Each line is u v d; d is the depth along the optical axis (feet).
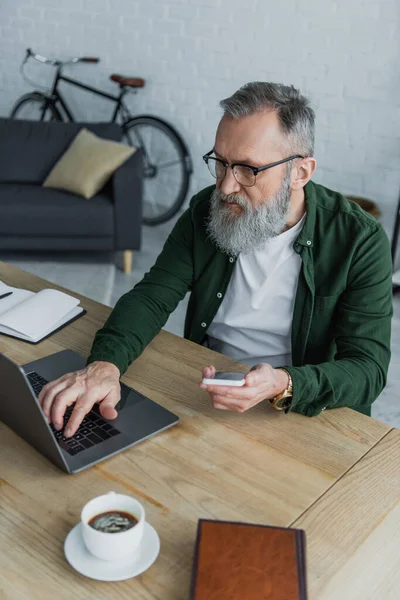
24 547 3.02
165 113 14.69
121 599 2.79
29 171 12.59
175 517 3.22
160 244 13.51
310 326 4.96
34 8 15.85
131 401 4.05
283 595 2.64
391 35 11.59
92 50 15.38
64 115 16.44
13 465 3.54
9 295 5.28
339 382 4.15
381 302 4.70
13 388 3.28
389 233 12.51
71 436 3.71
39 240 11.60
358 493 3.43
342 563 3.01
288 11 12.50
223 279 5.17
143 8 14.25
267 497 3.37
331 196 4.95
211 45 13.62
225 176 4.46
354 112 12.35
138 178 11.44
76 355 4.56
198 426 3.90
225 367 4.52
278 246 4.90
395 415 8.25
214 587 2.66
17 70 16.78
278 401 4.01
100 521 2.95
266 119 4.28
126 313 4.80
